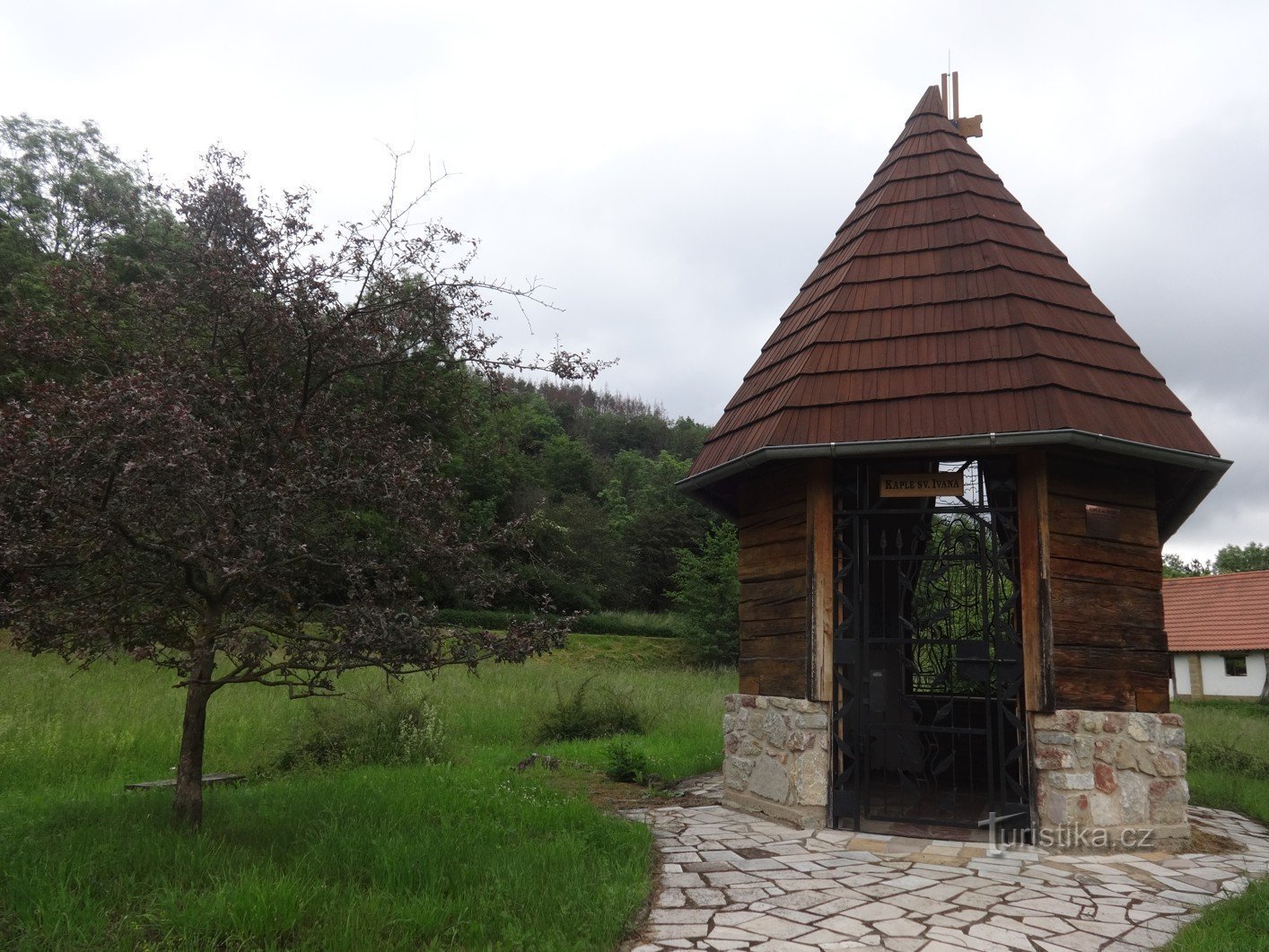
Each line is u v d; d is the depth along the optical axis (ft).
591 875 17.70
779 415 25.16
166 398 16.28
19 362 19.40
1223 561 221.66
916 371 24.73
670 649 109.70
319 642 18.21
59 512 16.33
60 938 13.15
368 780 26.76
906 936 15.19
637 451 236.43
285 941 13.66
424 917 14.40
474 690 53.57
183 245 20.62
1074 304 26.32
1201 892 18.48
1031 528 23.20
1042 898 17.69
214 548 16.08
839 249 30.83
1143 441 23.25
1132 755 23.03
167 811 20.52
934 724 28.12
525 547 21.72
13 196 82.33
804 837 22.74
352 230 21.08
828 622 24.41
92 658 18.76
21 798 24.03
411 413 22.34
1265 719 83.05
